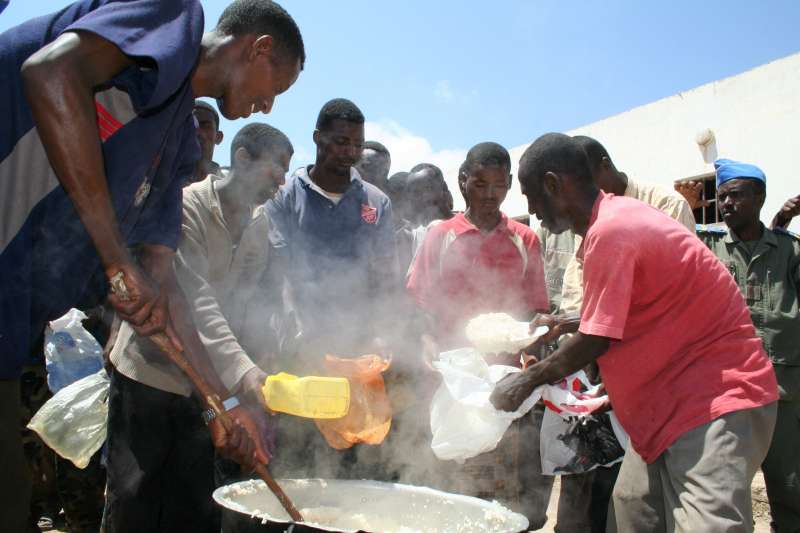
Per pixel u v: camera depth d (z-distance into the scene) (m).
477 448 2.28
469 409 2.29
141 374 2.23
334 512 2.06
